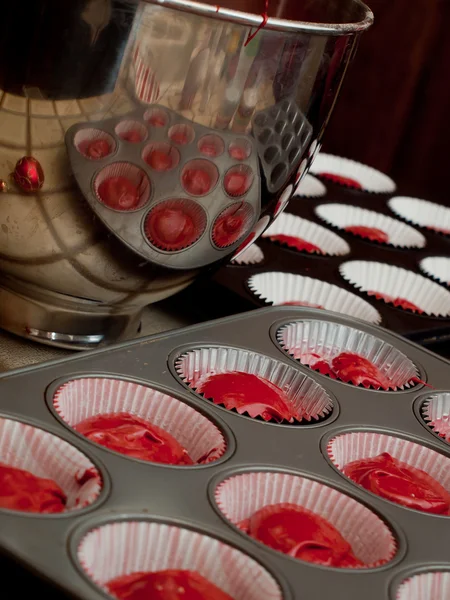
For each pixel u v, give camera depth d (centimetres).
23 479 37
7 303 46
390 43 98
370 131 102
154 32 37
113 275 43
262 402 46
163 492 37
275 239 66
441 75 97
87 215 40
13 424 38
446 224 80
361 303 61
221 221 43
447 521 41
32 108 38
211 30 37
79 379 42
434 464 46
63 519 34
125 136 38
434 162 100
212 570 36
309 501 41
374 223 75
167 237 42
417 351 54
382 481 43
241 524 39
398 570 37
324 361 52
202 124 39
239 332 50
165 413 43
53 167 39
